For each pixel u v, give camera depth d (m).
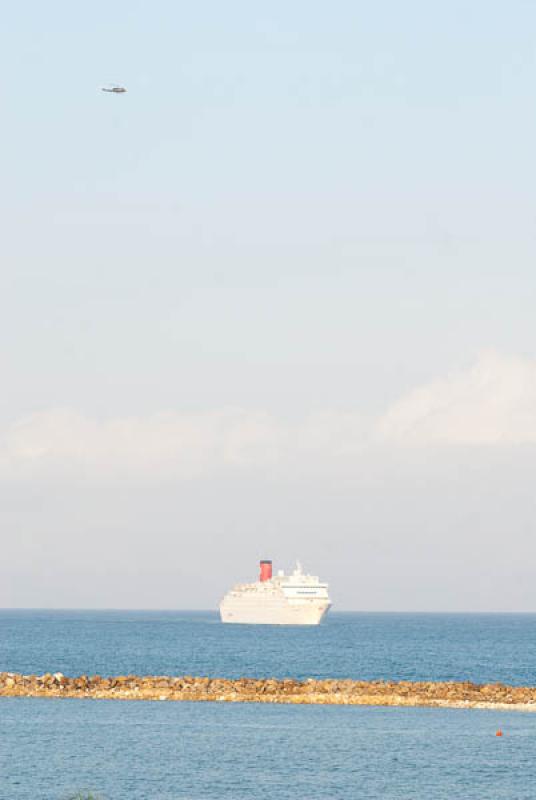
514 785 171.50
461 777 176.12
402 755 191.38
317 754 191.38
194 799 159.50
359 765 183.62
